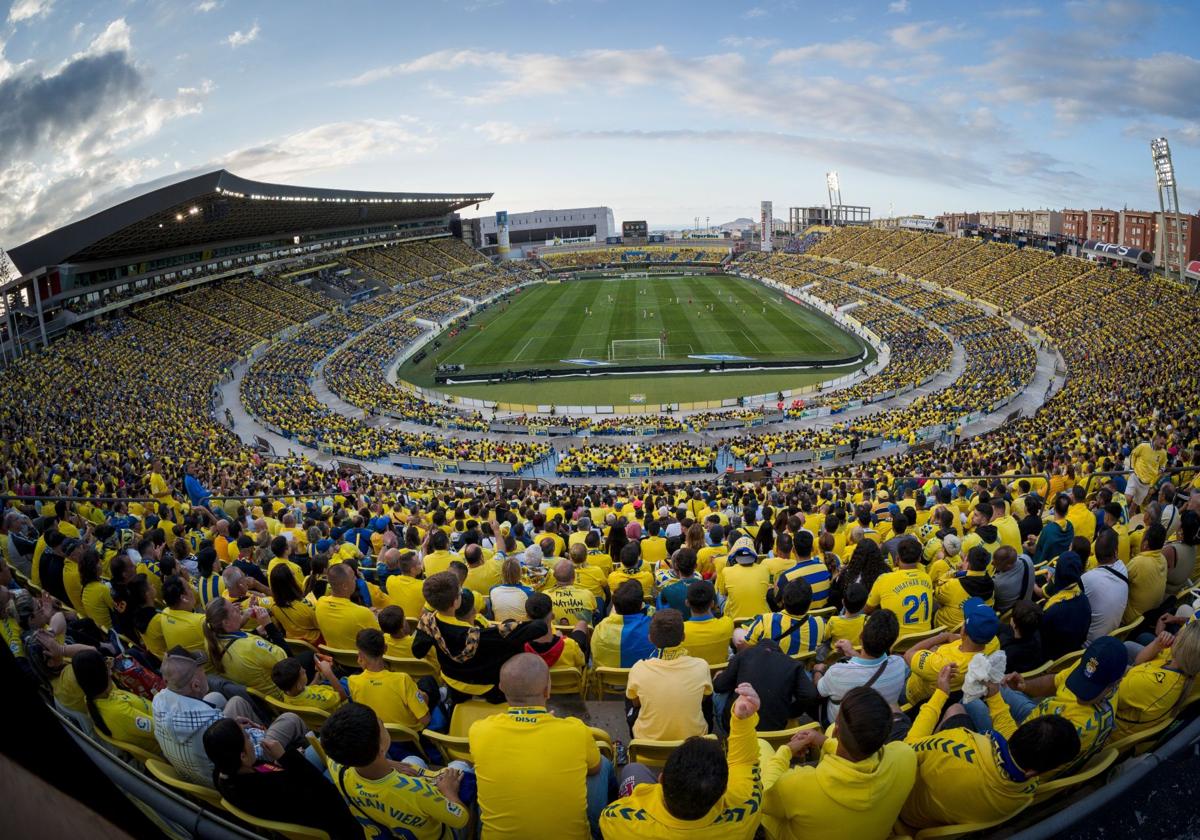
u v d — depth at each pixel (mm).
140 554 10672
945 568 9117
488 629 5637
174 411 44938
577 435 46344
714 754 3273
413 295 96188
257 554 11078
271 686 6469
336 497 22281
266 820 4180
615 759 5383
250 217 73938
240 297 77062
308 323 76938
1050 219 99438
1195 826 3182
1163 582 7047
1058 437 27125
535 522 16500
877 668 5117
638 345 71188
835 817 3648
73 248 51188
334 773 4250
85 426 34906
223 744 4059
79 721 5289
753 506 17297
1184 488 13094
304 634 7961
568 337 76438
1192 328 47000
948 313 72125
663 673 5004
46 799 1860
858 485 22438
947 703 5402
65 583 9023
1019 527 11578
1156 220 77062
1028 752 3555
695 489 23547
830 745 4145
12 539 10883
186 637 6895
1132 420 26281
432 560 9883
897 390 51812
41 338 54344
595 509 18562
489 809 3992
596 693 7137
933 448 34000
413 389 59344
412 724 5629
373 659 5559
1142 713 4625
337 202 83750
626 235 149625
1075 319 58500
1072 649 6293
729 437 44750
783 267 113188
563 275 130500
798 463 37969
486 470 39125
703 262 132000
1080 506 11000
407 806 4102
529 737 3961
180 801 3250
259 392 54500
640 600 6578
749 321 81125
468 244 138000
